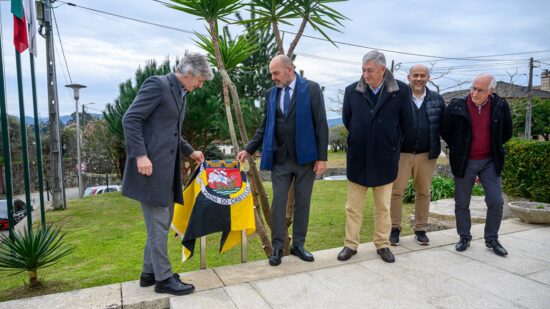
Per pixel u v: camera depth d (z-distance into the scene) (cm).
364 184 308
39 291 351
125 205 1001
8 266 343
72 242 592
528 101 2275
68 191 2877
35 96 461
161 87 244
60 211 972
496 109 327
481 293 255
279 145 304
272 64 291
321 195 988
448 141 352
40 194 461
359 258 321
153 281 269
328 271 293
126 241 594
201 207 287
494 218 336
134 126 234
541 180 538
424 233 362
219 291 259
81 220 809
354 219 320
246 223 303
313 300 246
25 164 380
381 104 299
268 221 406
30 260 342
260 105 1016
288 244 386
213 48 421
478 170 339
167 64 1050
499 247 330
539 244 357
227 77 390
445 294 253
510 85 2838
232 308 234
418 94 353
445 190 840
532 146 548
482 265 305
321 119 298
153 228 251
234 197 299
